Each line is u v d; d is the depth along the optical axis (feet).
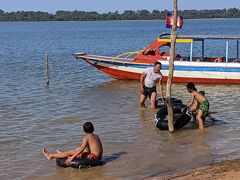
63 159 39.50
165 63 85.05
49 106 68.18
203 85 84.17
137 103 68.39
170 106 49.70
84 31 477.36
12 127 55.06
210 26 546.26
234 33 331.16
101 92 79.61
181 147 44.65
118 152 43.47
